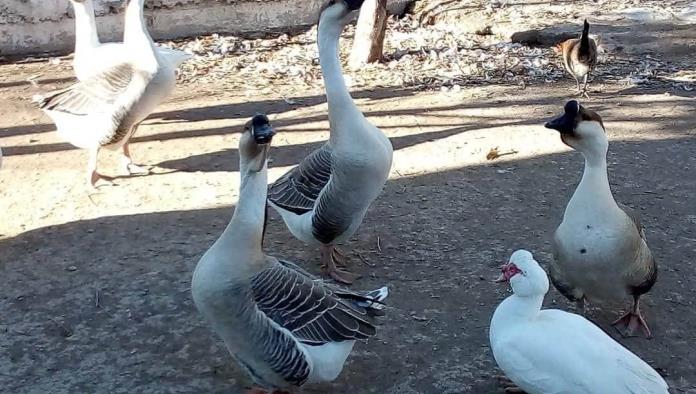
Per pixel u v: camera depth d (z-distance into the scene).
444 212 3.45
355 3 2.68
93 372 2.49
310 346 2.22
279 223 3.43
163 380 2.46
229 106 4.75
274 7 6.46
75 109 3.61
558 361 2.11
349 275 2.97
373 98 4.87
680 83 5.08
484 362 2.53
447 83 5.15
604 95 4.89
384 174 2.85
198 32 6.31
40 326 2.70
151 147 4.16
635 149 4.05
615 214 2.44
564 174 3.79
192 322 2.72
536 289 2.18
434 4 6.78
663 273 2.98
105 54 3.98
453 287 2.92
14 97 4.91
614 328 2.68
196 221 3.39
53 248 3.18
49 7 5.83
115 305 2.81
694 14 6.39
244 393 2.40
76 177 3.81
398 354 2.56
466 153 4.02
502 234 3.28
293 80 5.26
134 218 3.42
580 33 5.93
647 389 2.07
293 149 4.11
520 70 5.36
